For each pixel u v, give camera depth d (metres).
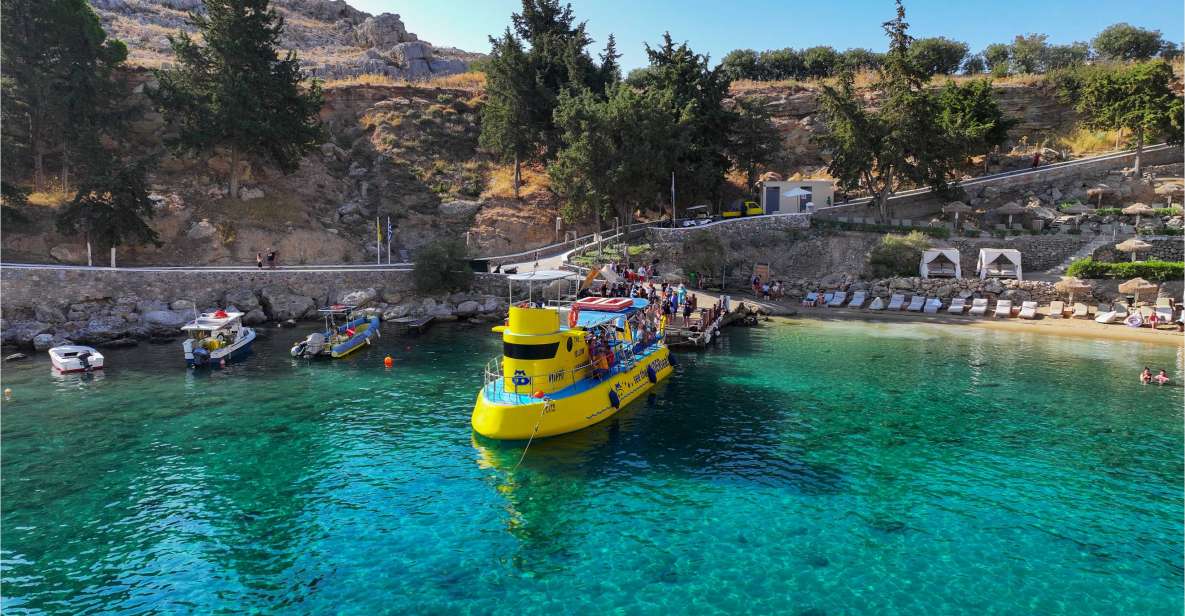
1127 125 70.50
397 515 18.52
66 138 58.28
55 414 27.69
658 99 64.38
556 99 72.69
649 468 21.98
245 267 56.88
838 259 62.66
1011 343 42.56
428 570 15.63
